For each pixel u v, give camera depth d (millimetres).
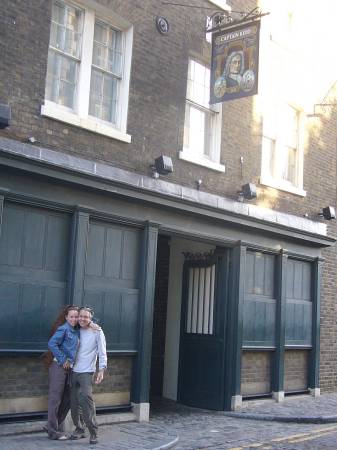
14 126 8906
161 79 11133
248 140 12914
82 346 8391
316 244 14367
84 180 9398
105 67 10539
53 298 9164
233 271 12312
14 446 7855
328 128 15391
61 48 9891
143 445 8430
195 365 12539
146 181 10625
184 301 13008
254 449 8516
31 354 8797
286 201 13828
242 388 12352
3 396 8562
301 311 14016
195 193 11516
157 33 11125
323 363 14562
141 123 10703
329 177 15273
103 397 9875
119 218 10086
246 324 12438
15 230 8852
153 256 10562
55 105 9641
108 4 10328
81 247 9484
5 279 8633
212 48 11180
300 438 9359
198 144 12023
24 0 9172
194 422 10820
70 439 8438
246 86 10594
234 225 12148
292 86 14328
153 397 13062
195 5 11828
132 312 10297
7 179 8711
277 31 13961
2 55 8844
